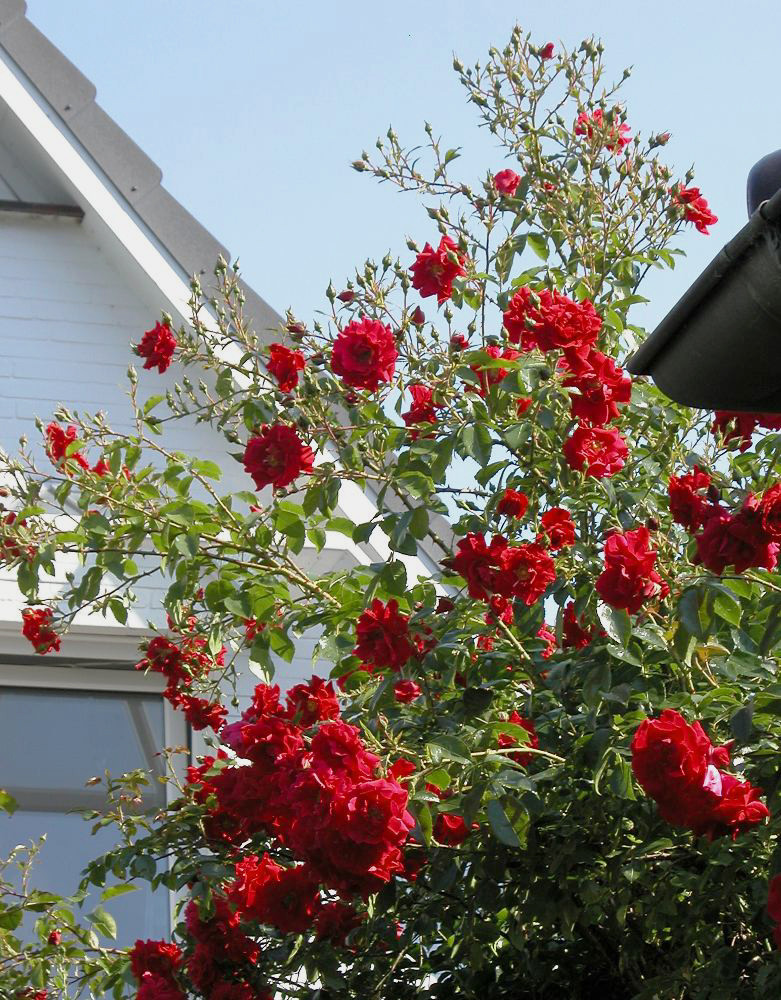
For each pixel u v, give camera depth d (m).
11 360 5.69
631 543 2.82
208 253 5.76
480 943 3.43
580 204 4.17
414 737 3.28
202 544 3.75
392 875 3.34
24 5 5.94
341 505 5.26
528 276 4.00
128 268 5.84
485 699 3.25
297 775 2.85
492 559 3.08
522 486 3.61
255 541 3.64
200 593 4.04
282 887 3.21
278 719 3.04
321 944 3.48
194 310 3.81
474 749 3.07
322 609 3.74
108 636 5.44
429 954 3.71
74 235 5.92
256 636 3.69
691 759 2.55
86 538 3.73
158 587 5.46
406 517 3.29
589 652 3.21
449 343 3.46
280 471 3.40
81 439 3.81
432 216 3.86
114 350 5.79
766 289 1.96
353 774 2.70
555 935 3.60
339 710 3.52
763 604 2.94
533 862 3.25
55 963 3.92
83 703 5.45
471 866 3.38
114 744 5.41
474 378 3.28
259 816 3.09
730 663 3.04
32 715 5.40
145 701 5.49
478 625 3.39
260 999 3.52
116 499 3.63
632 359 2.29
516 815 2.97
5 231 5.86
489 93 4.35
